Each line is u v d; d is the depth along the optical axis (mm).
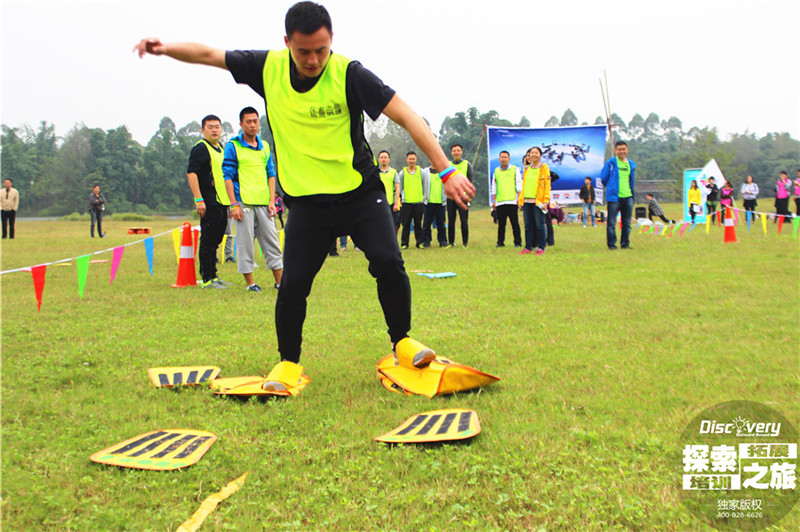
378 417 3229
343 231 3707
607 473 2504
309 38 3154
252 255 7793
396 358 3910
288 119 3502
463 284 7945
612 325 5285
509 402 3393
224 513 2264
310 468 2637
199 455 2723
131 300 6977
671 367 3982
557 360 4199
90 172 82938
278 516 2244
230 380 3914
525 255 11523
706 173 22078
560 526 2146
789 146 90938
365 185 3588
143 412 3344
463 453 2705
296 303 3711
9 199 19047
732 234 13164
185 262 8234
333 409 3346
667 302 6293
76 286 8109
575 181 25016
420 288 7668
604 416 3129
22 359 4387
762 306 5992
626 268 9195
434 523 2176
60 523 2229
